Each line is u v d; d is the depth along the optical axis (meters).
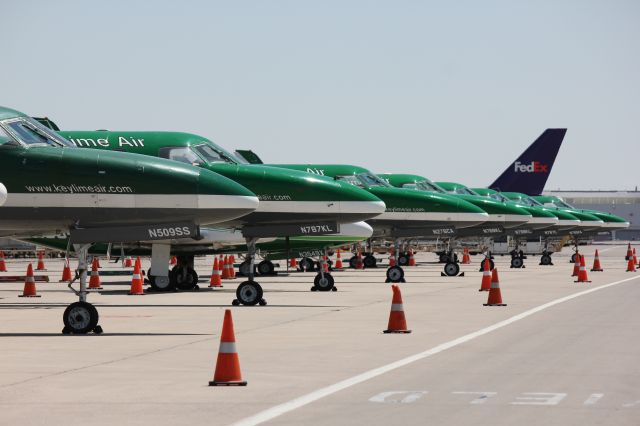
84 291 26.30
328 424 14.06
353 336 25.03
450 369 19.31
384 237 63.03
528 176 118.50
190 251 46.16
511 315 30.89
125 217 27.31
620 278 56.31
